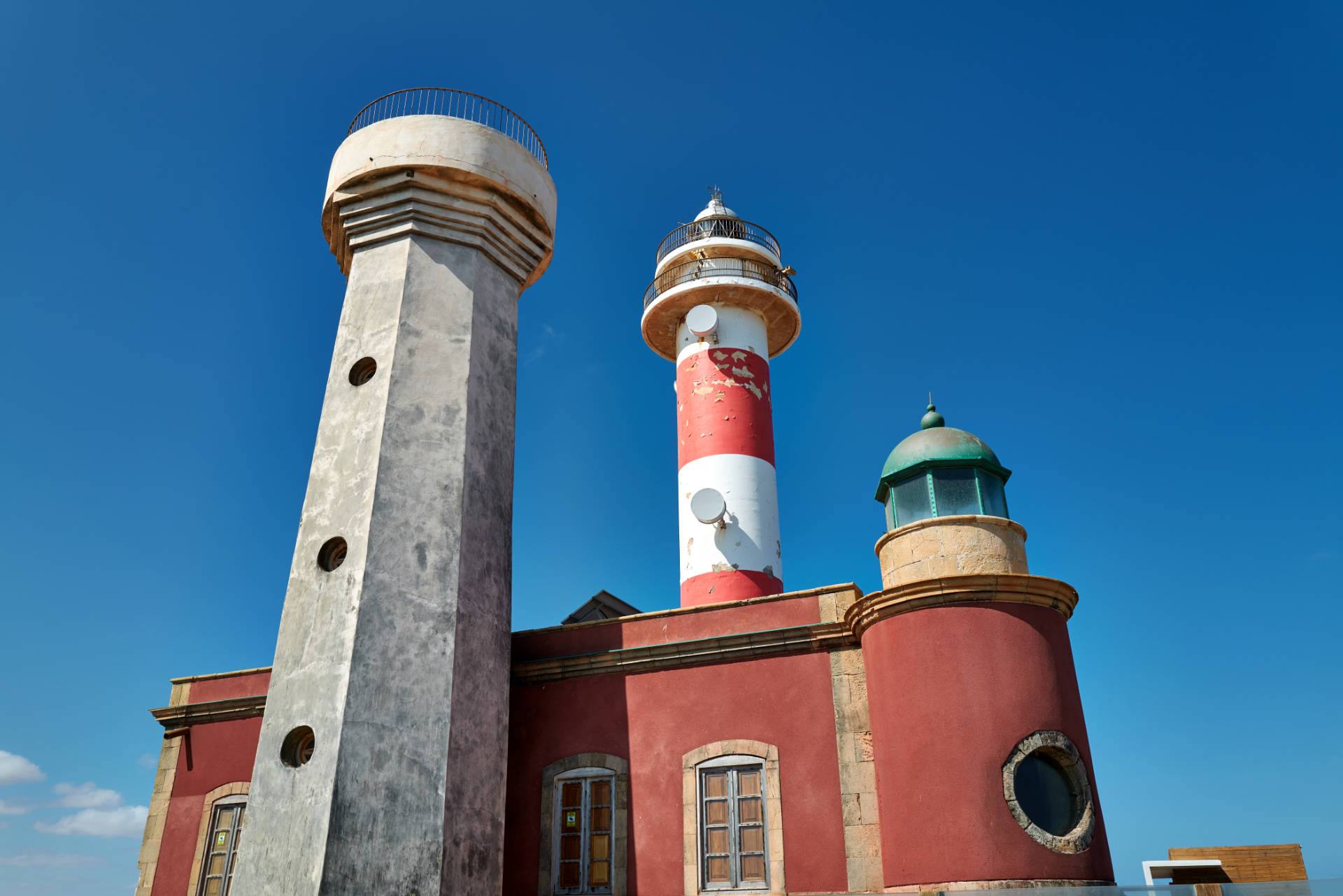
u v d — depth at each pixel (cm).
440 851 1256
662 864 1425
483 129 1706
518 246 1738
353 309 1603
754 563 2117
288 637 1369
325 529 1423
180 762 1828
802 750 1413
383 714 1284
